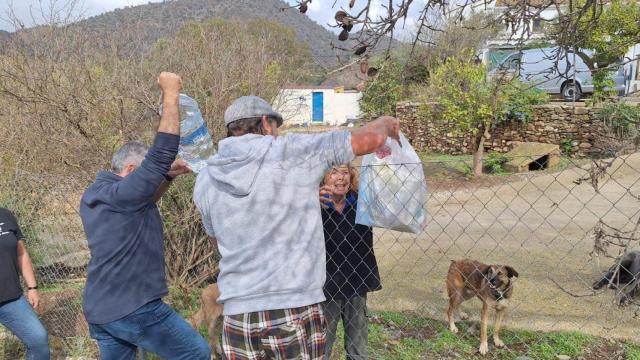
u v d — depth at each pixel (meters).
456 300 4.43
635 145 2.51
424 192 2.73
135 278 2.61
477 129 12.98
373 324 4.57
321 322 1.97
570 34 2.75
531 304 5.02
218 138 5.36
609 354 3.93
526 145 14.42
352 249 3.06
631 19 7.33
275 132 2.13
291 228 1.88
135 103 5.19
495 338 4.21
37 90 5.22
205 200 2.01
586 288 5.33
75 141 5.12
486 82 12.71
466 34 12.84
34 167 5.62
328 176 2.95
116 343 2.75
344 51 2.34
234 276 1.92
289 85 6.62
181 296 5.08
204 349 2.77
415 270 6.16
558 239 7.40
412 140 18.70
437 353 4.06
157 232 2.72
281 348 1.86
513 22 2.66
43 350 3.42
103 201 2.55
